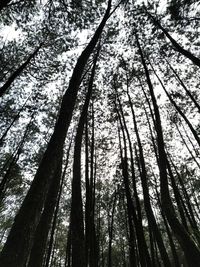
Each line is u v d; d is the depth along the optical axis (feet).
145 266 31.50
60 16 40.98
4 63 50.29
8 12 41.22
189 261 18.06
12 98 55.67
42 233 16.83
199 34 43.27
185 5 36.55
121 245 84.53
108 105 52.54
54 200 18.92
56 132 14.46
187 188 67.92
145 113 54.54
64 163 57.06
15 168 60.95
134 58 49.67
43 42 47.42
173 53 48.01
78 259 14.89
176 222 20.49
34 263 15.33
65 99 16.53
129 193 37.78
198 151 59.00
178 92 53.57
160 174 24.18
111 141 54.65
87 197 29.40
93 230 31.71
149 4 41.75
